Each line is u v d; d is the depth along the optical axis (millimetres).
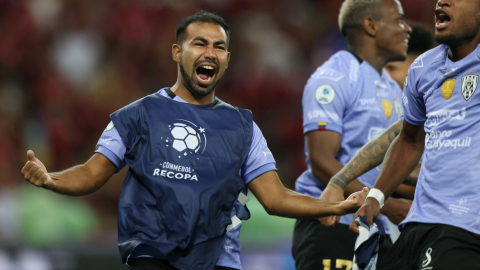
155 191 9797
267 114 37344
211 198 9859
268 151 10875
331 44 41094
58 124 33531
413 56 16547
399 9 14391
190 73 10539
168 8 39156
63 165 33000
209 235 9867
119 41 37844
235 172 10203
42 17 37719
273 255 20047
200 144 10188
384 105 13859
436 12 9531
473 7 9211
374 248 10602
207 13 10844
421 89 10039
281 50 40125
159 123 10227
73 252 18938
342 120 13672
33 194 25016
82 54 37125
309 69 40156
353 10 14375
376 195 10625
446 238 9203
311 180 13977
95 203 28656
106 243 21438
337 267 13133
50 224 24297
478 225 9094
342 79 13711
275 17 41438
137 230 9812
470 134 9266
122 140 10188
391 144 11180
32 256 18891
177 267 9727
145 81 37625
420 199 9953
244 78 38250
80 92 35594
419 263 9508
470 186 9188
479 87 9234
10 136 32531
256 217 22594
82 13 38375
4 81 35344
